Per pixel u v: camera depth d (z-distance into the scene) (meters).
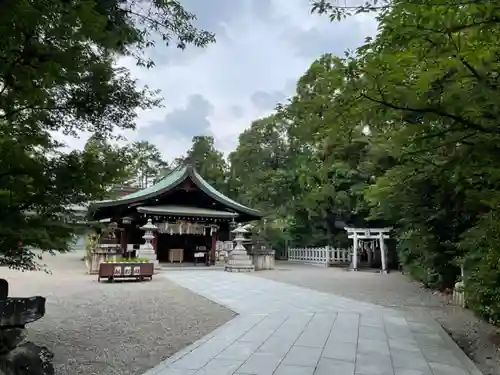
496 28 2.79
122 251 19.08
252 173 29.56
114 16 3.90
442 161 4.42
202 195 21.00
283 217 26.30
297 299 9.85
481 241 5.71
